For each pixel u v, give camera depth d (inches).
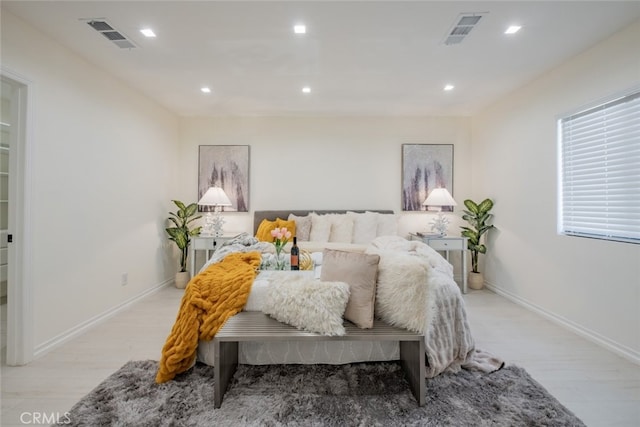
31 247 77.7
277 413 57.0
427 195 162.2
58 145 86.7
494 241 142.1
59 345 85.5
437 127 162.4
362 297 63.5
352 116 161.9
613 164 86.5
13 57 73.6
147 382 66.4
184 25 78.7
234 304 70.0
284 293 65.4
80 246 95.0
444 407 58.5
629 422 55.3
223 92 126.9
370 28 80.0
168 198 153.1
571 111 98.2
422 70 105.9
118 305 113.8
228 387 64.7
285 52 93.0
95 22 77.0
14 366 74.3
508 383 66.2
